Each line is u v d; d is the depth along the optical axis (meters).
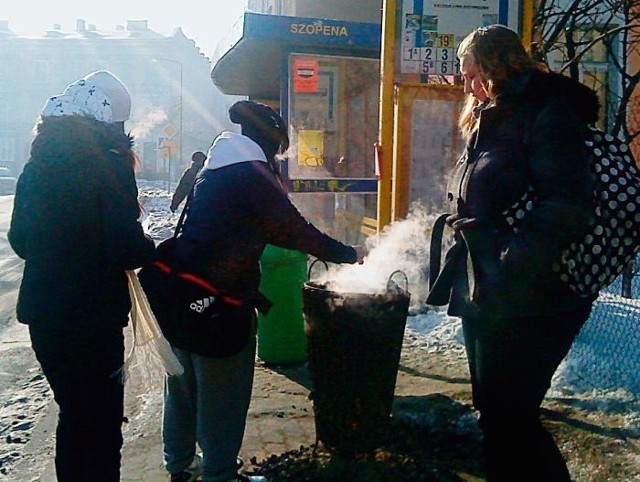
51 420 4.91
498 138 2.64
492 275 2.59
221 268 3.22
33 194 2.95
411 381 5.19
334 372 3.81
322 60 10.16
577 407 4.47
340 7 13.89
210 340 3.22
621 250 2.60
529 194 2.59
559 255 2.51
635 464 3.72
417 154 6.95
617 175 2.59
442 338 6.20
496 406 2.72
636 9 7.05
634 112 7.49
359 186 9.79
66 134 2.92
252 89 14.34
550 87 2.56
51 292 2.90
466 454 3.93
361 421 3.83
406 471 3.73
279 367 5.74
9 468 4.12
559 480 2.74
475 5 6.93
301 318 5.79
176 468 3.63
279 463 3.89
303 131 10.20
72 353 2.93
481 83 2.76
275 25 9.46
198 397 3.39
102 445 3.04
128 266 2.97
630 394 4.55
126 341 6.43
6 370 6.23
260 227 3.29
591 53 7.64
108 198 2.93
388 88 6.96
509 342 2.65
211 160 3.36
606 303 5.90
